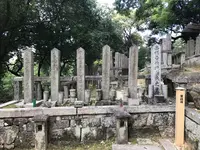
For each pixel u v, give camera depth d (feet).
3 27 31.78
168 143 12.90
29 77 16.24
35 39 40.29
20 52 41.93
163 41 27.78
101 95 16.63
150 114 14.34
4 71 41.75
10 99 33.73
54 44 41.83
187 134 12.67
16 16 31.48
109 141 13.82
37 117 12.68
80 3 39.70
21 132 13.43
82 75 16.48
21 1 31.17
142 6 52.06
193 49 30.42
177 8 46.09
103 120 14.02
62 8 37.99
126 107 14.12
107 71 16.61
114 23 49.80
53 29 39.73
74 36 40.65
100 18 44.62
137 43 80.33
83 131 13.94
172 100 16.69
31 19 35.81
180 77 16.03
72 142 13.84
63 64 51.57
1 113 13.21
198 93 13.30
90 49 42.42
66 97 18.62
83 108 13.83
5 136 13.35
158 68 16.85
